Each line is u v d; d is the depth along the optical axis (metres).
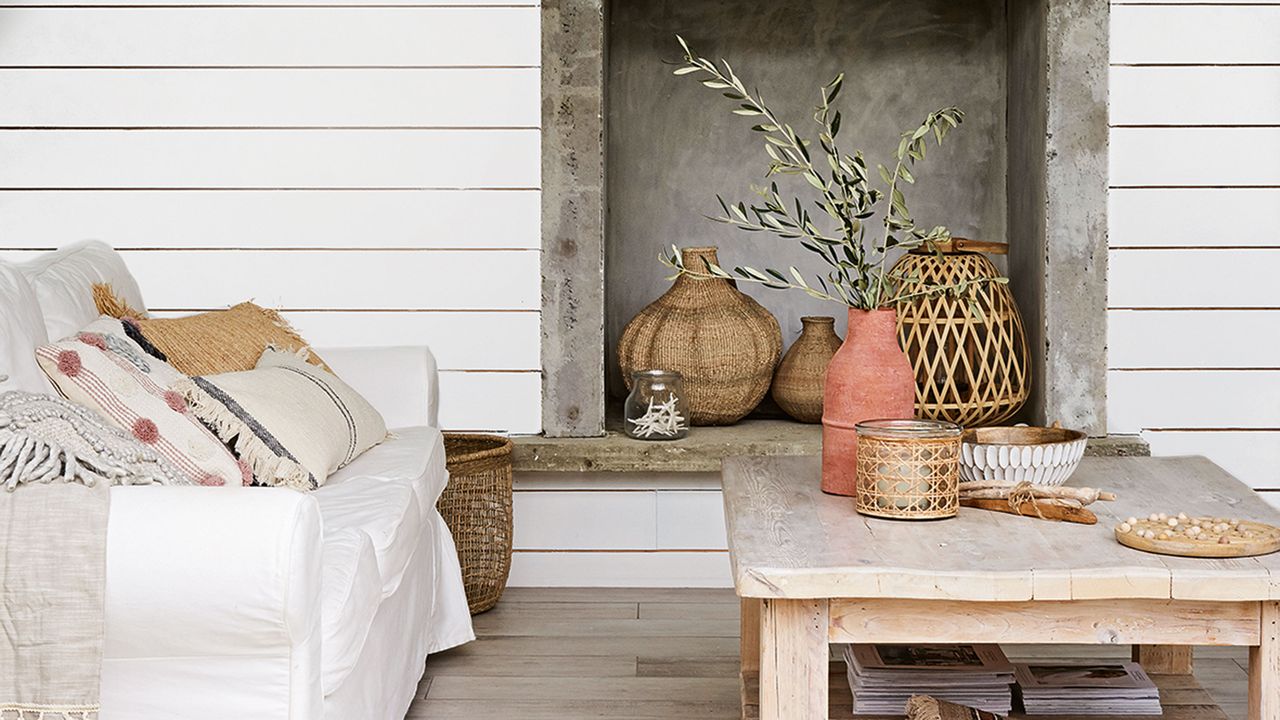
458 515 3.38
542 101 3.72
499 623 3.42
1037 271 3.83
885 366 2.30
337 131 3.76
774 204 2.32
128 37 3.73
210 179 3.76
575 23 3.70
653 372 3.71
